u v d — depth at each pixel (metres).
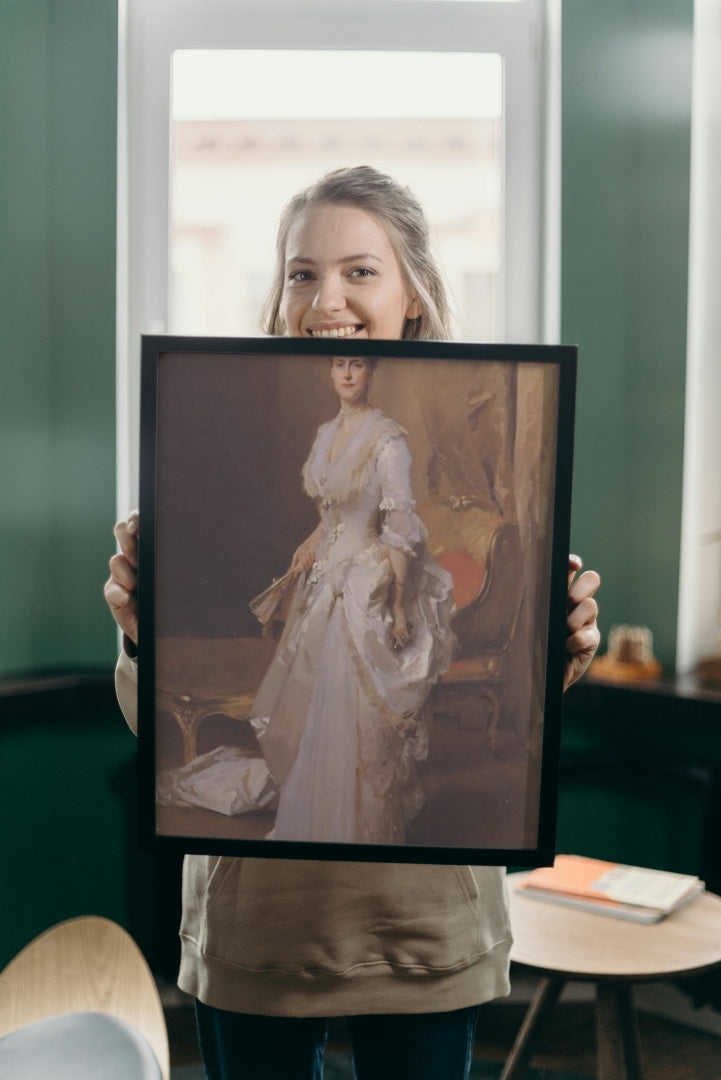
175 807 1.08
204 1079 2.38
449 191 2.82
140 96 2.73
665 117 2.69
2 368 2.62
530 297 2.82
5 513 2.64
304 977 1.18
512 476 1.05
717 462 2.85
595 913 1.83
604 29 2.70
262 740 1.07
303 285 1.23
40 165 2.69
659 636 2.79
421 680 1.07
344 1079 2.41
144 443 1.05
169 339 1.04
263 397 1.05
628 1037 1.72
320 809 1.07
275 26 2.71
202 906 1.25
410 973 1.19
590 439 2.78
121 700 1.20
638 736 2.70
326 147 2.80
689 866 2.66
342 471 1.06
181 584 1.06
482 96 2.79
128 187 2.76
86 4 2.68
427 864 1.13
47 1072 0.93
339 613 1.06
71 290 2.72
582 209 2.73
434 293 1.27
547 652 1.05
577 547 2.79
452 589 1.06
